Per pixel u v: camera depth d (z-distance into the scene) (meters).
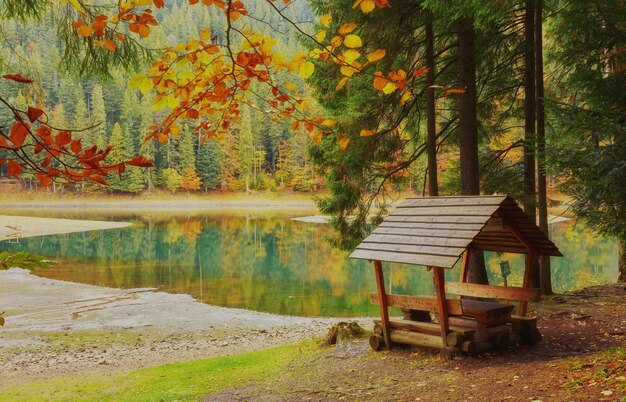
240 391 7.37
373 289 21.88
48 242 37.97
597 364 6.09
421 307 7.98
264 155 104.19
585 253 29.25
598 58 7.75
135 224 54.16
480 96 14.52
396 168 13.66
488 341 7.57
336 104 12.98
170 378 8.70
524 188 13.34
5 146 1.44
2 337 14.41
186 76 2.80
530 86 12.77
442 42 13.38
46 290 21.33
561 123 7.65
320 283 23.38
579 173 7.23
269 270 26.98
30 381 10.42
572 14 7.58
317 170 14.15
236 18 2.62
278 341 13.96
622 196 6.92
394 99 12.52
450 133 14.06
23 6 6.99
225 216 67.50
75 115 89.31
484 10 8.28
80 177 1.52
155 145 93.19
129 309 18.14
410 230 8.20
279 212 75.31
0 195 83.62
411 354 8.02
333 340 9.70
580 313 9.99
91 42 6.99
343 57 2.64
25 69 7.59
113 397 8.00
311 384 7.24
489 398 5.53
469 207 7.69
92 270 26.67
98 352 12.98
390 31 11.46
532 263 7.97
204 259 30.83
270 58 2.76
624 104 7.48
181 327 15.78
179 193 92.56
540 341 8.02
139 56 7.25
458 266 28.14
